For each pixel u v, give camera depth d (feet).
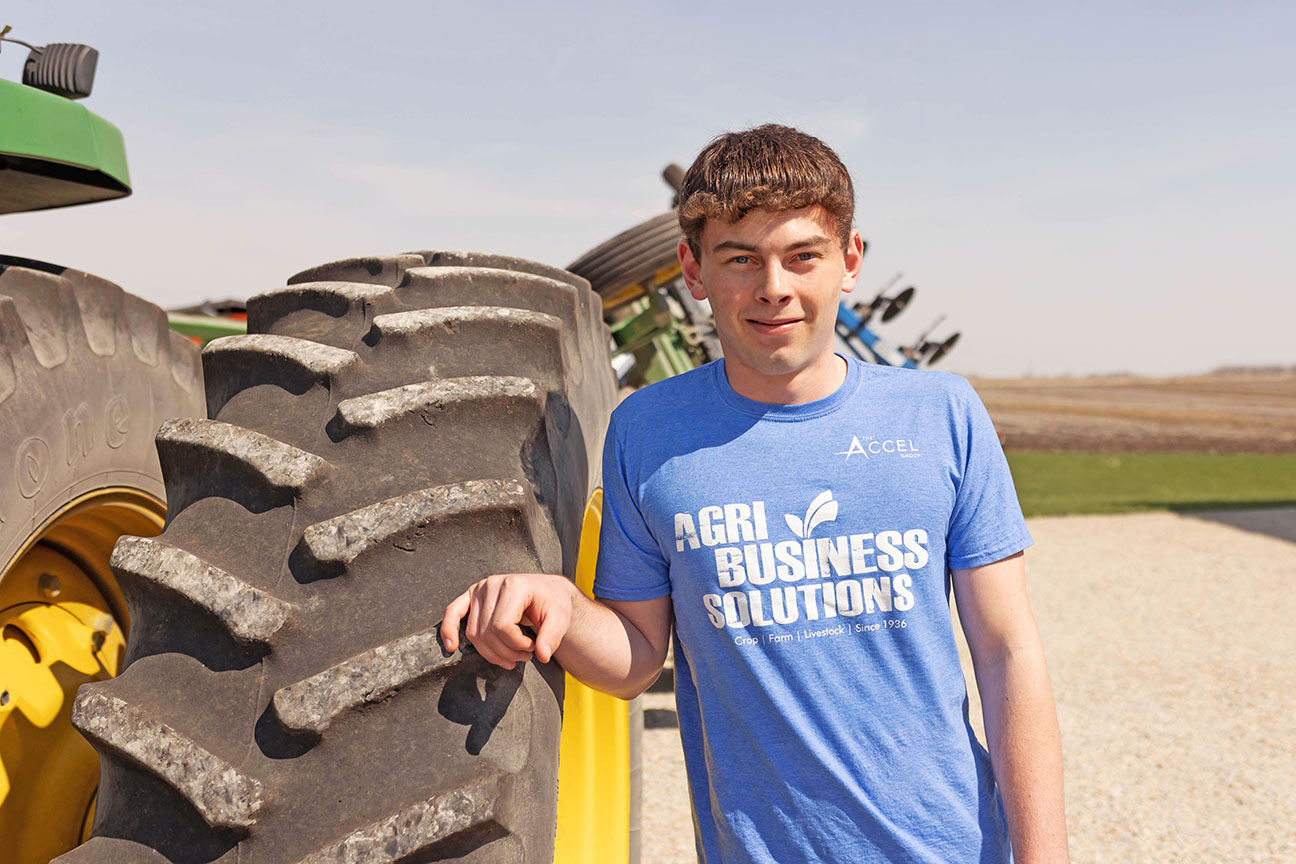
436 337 4.37
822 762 4.00
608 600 4.45
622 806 6.97
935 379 4.31
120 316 5.47
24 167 5.36
